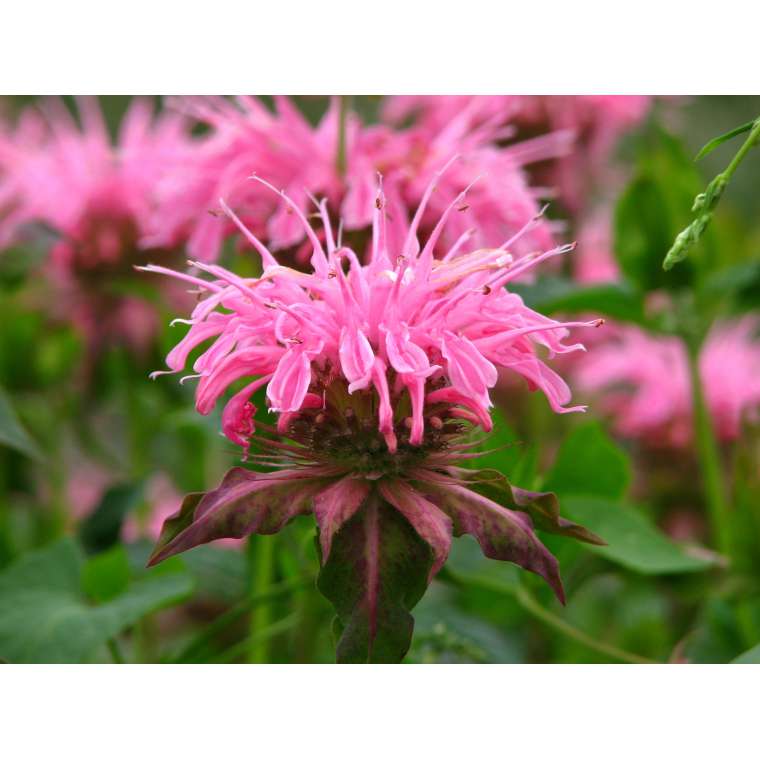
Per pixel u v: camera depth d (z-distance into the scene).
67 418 0.43
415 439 0.24
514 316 0.25
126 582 0.30
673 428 0.42
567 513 0.30
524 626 0.37
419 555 0.24
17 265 0.43
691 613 0.37
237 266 0.34
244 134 0.33
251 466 0.31
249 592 0.35
